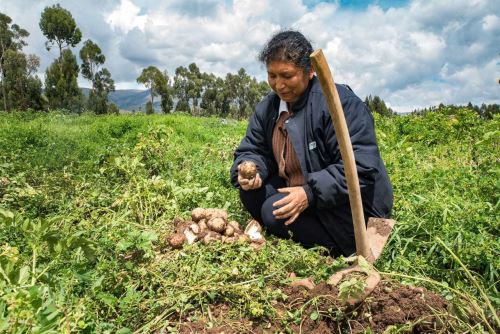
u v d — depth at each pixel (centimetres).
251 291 246
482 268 294
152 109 6856
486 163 489
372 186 311
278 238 347
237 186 368
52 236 241
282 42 291
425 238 341
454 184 451
